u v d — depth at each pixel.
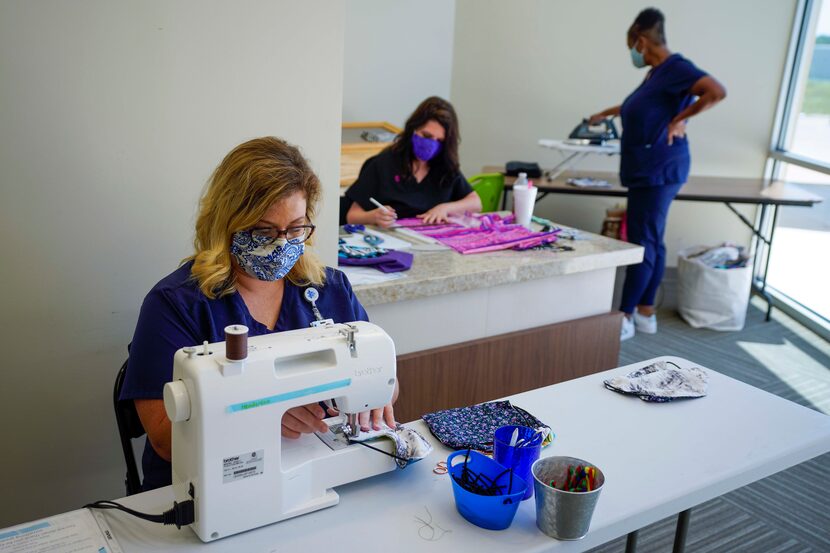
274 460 1.14
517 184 2.95
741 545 2.33
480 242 2.68
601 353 2.81
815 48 4.50
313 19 1.86
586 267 2.63
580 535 1.16
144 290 1.83
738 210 5.07
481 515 1.17
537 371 2.65
